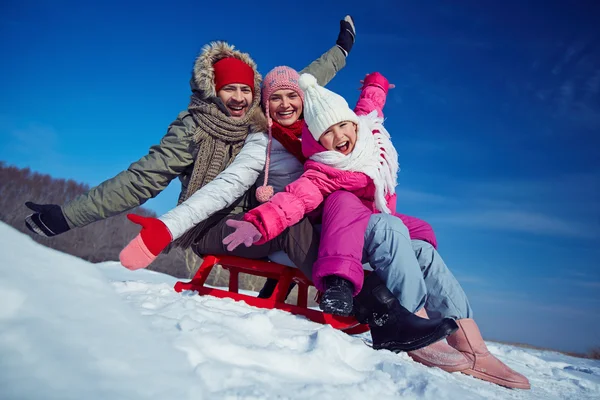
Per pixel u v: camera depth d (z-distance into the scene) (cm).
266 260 223
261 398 84
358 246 169
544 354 404
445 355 166
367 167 197
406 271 171
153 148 227
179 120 231
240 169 211
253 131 227
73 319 69
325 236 173
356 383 106
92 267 83
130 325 77
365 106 264
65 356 63
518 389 167
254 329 135
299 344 133
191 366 88
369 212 182
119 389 65
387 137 218
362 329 214
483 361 169
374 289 169
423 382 115
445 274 182
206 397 78
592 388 214
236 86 235
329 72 309
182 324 114
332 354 124
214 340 106
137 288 188
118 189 215
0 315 63
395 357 148
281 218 181
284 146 222
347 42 322
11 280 67
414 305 171
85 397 60
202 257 239
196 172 223
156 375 72
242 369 96
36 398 56
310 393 94
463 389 127
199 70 231
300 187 190
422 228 202
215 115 223
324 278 168
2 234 74
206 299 182
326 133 202
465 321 175
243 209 231
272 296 206
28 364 59
